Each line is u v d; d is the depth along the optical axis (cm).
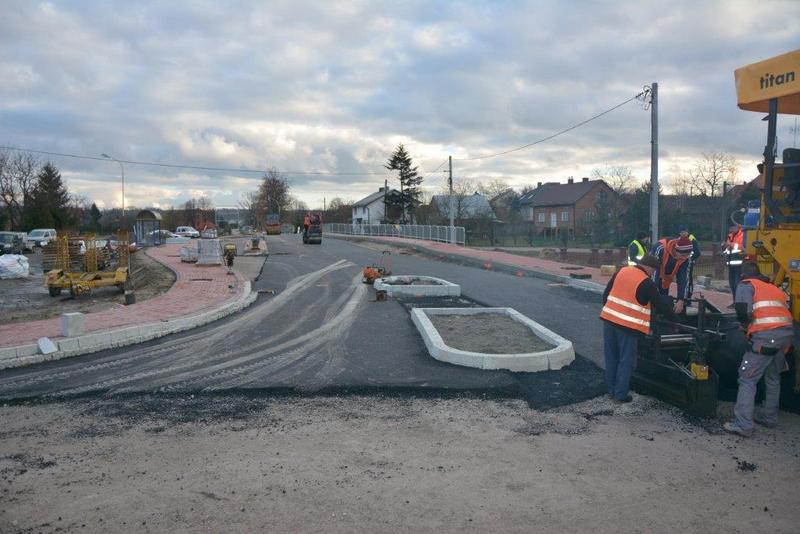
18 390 755
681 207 4147
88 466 530
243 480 496
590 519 428
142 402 707
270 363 873
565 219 6600
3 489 486
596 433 596
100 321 1145
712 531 412
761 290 579
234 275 2039
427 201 7344
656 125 2147
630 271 679
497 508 445
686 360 715
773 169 628
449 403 691
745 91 651
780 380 639
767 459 531
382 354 906
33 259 3500
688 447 559
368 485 485
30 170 6981
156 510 446
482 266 2480
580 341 977
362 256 3180
